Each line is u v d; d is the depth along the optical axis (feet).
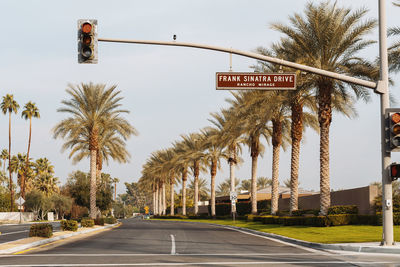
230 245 76.02
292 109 146.10
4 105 326.65
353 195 132.46
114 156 209.87
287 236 93.71
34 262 51.39
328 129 123.75
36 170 404.98
